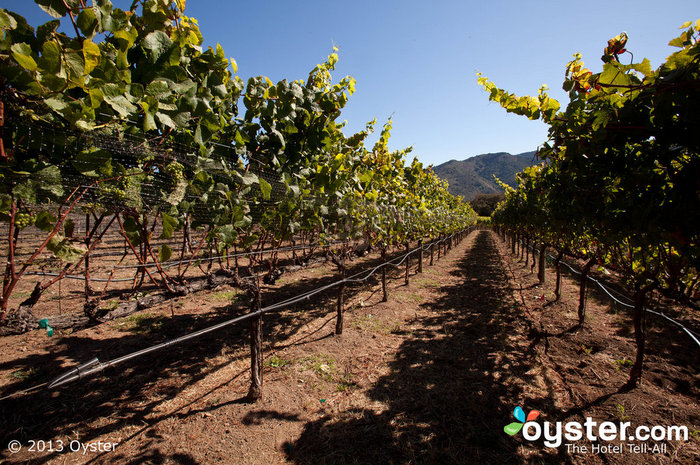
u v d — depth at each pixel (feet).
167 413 8.56
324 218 13.92
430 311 18.03
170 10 6.79
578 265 33.94
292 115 10.70
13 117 4.49
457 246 62.08
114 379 10.08
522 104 7.82
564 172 9.62
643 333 9.52
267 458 7.13
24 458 6.89
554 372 10.85
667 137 5.25
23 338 12.50
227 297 18.99
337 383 10.19
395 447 7.47
